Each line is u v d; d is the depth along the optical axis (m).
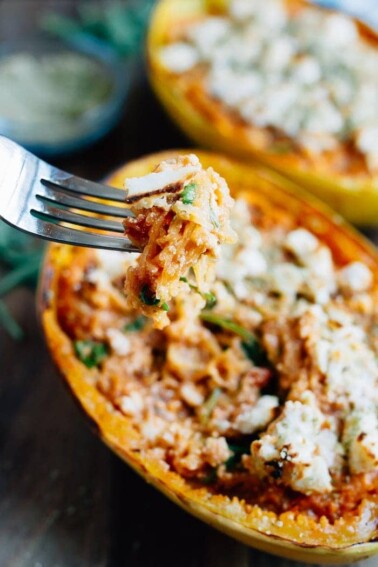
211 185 0.44
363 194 0.57
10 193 0.46
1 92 0.64
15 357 0.56
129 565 0.50
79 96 0.65
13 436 0.53
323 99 0.62
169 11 0.64
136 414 0.49
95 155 0.63
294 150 0.60
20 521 0.51
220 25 0.64
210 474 0.48
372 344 0.50
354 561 0.47
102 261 0.51
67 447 0.53
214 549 0.51
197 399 0.49
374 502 0.46
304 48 0.64
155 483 0.47
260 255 0.52
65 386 0.49
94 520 0.51
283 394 0.49
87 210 0.47
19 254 0.58
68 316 0.51
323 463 0.46
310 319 0.49
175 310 0.50
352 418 0.47
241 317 0.50
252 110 0.60
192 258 0.43
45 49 0.67
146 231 0.44
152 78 0.61
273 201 0.54
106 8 0.69
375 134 0.60
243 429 0.48
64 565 0.50
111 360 0.50
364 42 0.65
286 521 0.46
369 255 0.53
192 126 0.60
